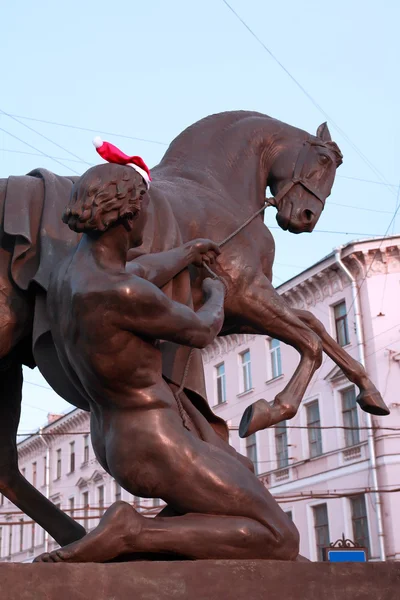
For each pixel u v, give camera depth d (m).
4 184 3.47
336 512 21.50
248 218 4.11
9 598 2.49
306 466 22.72
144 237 3.47
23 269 3.33
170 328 2.91
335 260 22.39
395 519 20.09
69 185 3.57
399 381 21.12
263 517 2.98
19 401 3.78
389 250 22.00
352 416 21.83
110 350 2.89
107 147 2.94
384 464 20.48
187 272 3.41
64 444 31.19
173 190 3.88
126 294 2.84
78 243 3.16
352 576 2.87
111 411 3.02
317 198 4.45
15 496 3.70
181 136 4.30
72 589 2.56
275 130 4.49
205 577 2.71
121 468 2.96
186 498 2.94
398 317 21.72
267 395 24.55
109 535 2.77
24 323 3.35
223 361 26.59
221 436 3.43
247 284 3.86
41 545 30.88
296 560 3.06
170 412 3.00
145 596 2.63
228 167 4.26
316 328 4.14
